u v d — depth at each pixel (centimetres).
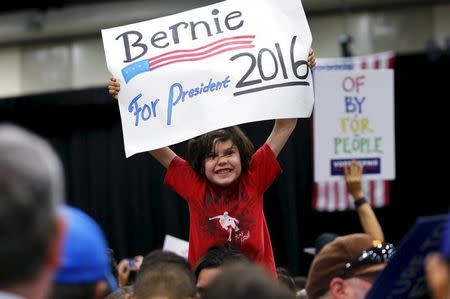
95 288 193
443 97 736
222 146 367
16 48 984
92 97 805
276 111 373
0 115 827
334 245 288
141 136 378
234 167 368
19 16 952
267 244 378
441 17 881
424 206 739
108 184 802
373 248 283
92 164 805
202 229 373
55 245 164
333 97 621
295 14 382
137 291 305
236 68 377
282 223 743
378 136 621
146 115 379
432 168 738
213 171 368
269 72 376
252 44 380
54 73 971
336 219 740
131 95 381
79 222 194
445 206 738
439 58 737
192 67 379
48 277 164
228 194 371
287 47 379
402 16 888
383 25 888
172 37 386
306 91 376
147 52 384
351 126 621
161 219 784
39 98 818
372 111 621
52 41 973
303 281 520
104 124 806
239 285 177
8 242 157
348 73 622
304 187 744
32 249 158
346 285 284
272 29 381
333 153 619
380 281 239
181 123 376
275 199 745
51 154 167
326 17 896
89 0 926
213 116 374
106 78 953
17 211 156
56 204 162
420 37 884
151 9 902
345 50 809
